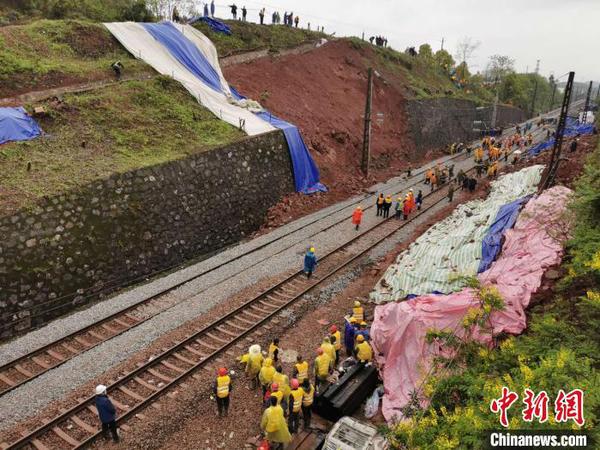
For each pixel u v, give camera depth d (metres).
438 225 22.70
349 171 32.72
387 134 41.47
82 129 19.98
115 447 9.81
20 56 23.39
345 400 10.79
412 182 33.47
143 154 19.70
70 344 13.26
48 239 15.12
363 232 22.62
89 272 16.19
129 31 28.61
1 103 20.06
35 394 11.04
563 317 9.91
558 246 13.20
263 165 24.61
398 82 50.12
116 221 17.14
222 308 15.24
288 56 38.84
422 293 14.91
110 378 11.74
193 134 22.69
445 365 10.05
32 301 14.66
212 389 11.68
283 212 25.20
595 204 11.16
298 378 11.33
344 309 15.84
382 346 12.45
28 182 15.88
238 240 22.83
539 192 20.34
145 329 13.82
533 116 93.00
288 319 14.92
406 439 8.06
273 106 30.98
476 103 63.47
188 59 29.06
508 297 11.25
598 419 6.11
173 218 19.33
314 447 9.93
